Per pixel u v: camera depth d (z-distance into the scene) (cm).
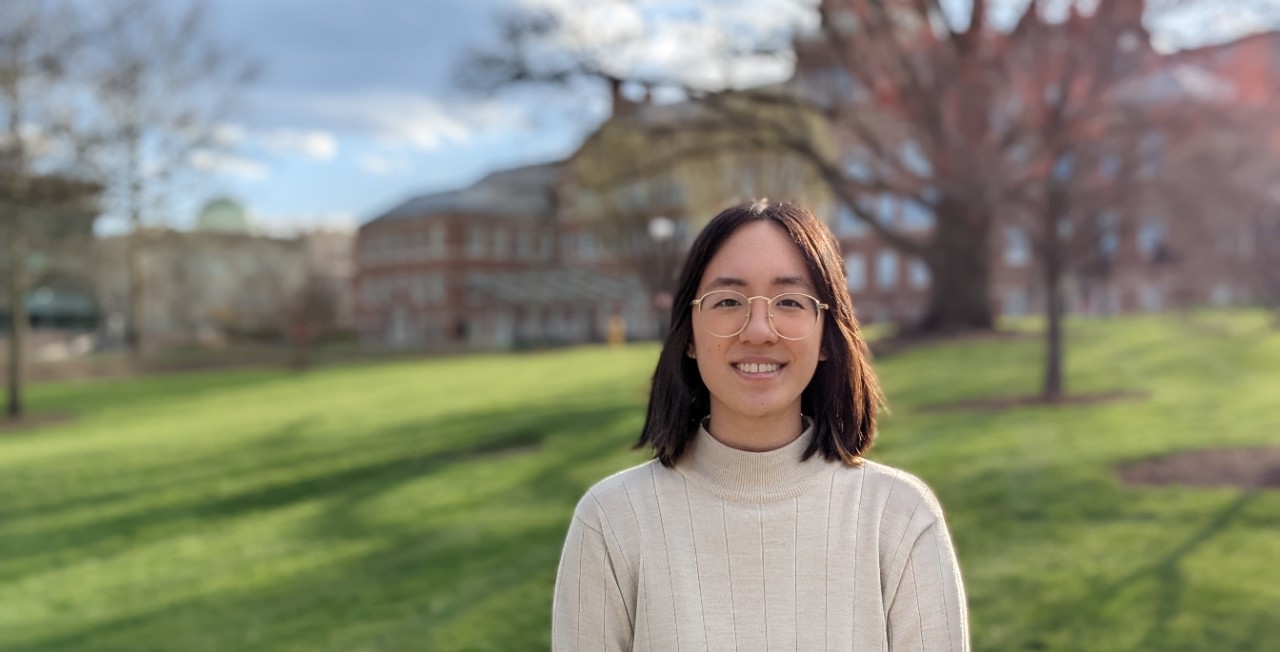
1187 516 647
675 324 191
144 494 1142
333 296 5519
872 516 181
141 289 3825
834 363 187
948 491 775
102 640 626
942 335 2197
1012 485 772
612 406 1484
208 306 5575
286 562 790
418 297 5912
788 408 185
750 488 180
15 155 1855
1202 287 3197
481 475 1071
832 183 2038
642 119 2384
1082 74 1176
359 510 959
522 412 1538
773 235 184
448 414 1616
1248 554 563
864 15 1678
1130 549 590
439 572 702
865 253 4791
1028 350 1814
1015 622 498
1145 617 488
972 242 2258
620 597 181
